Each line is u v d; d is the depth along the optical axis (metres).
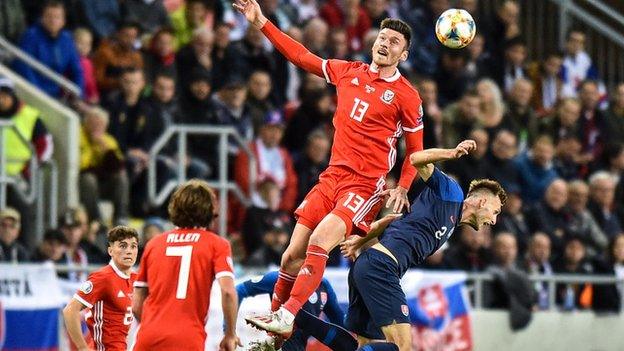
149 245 28.59
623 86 57.28
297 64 30.33
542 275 46.50
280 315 28.25
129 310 30.94
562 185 50.50
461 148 28.39
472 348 44.16
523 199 52.03
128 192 45.94
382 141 29.33
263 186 46.03
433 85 51.94
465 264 46.34
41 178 44.78
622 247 49.56
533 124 55.22
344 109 29.52
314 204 29.42
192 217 28.42
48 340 39.12
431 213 30.03
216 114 48.22
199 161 47.28
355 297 30.25
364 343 30.33
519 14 60.69
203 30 49.38
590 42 61.41
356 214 29.02
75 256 41.66
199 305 28.14
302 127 49.41
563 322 46.53
